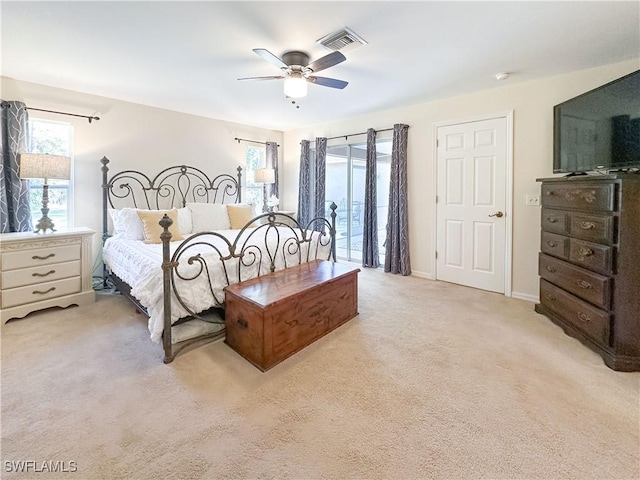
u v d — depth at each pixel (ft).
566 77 9.93
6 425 5.00
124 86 11.10
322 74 10.03
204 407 5.49
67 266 10.06
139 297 7.14
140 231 11.02
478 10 6.49
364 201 15.66
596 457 4.41
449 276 13.15
